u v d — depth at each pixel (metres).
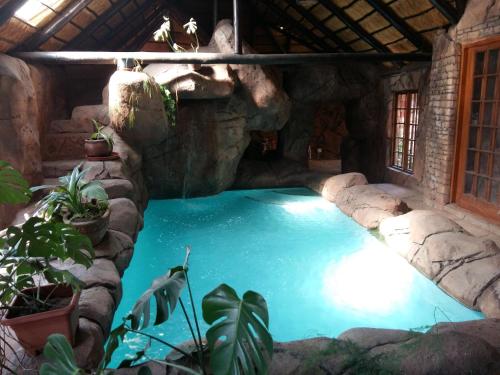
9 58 4.82
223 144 7.35
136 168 6.27
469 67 5.08
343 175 7.38
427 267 4.08
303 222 6.03
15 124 4.53
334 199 6.99
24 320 2.00
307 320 3.47
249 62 6.23
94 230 3.34
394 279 4.18
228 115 7.30
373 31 6.78
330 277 4.25
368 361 2.09
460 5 5.03
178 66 6.71
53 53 5.70
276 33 9.85
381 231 5.17
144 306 1.82
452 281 3.72
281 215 6.40
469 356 2.11
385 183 7.70
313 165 10.99
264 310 1.64
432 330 2.56
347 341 2.29
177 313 3.57
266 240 5.30
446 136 5.41
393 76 7.64
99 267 3.14
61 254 2.15
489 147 4.80
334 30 7.76
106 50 8.46
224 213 6.54
